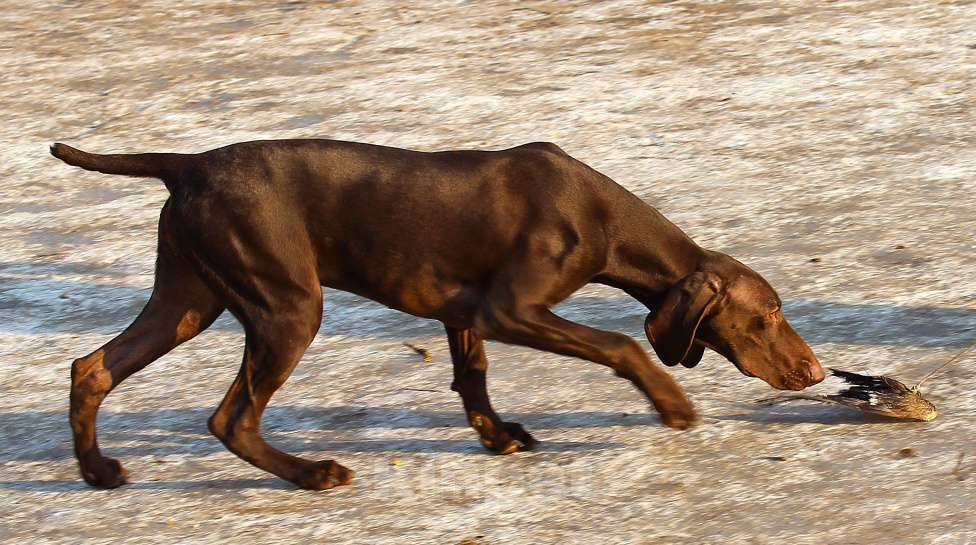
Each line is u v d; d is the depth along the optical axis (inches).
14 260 617.0
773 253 560.1
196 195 365.4
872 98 743.1
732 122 727.1
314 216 366.0
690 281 368.5
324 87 825.5
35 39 967.6
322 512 360.8
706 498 352.8
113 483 386.6
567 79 809.5
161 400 455.5
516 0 983.0
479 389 392.5
